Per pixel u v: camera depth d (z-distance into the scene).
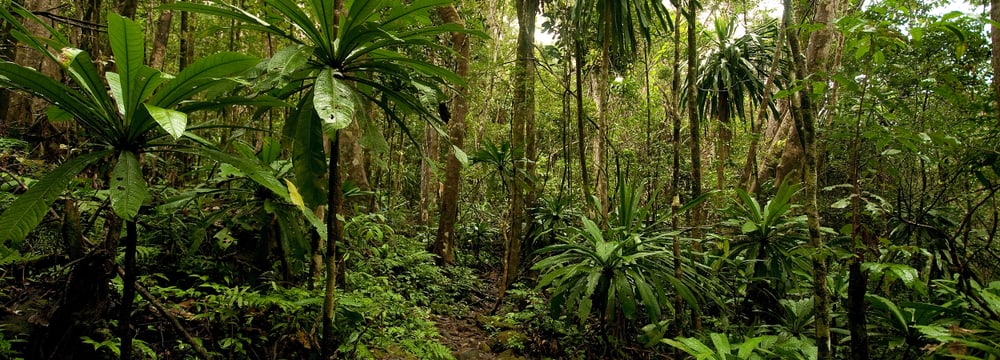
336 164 2.09
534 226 6.28
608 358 3.48
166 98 1.49
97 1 3.78
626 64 6.66
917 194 2.67
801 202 4.02
